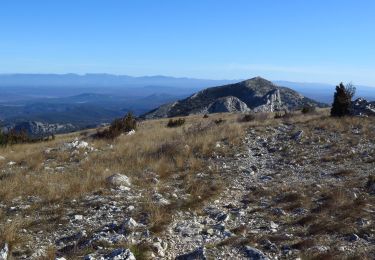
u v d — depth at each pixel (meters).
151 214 10.86
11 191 13.74
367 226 9.99
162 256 8.54
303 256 8.45
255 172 17.00
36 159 21.33
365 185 13.60
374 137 22.73
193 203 12.18
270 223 10.56
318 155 19.48
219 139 24.20
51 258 8.16
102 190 13.66
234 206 12.18
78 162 20.52
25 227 10.30
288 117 35.12
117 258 7.99
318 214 10.99
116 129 30.62
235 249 8.91
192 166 17.77
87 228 10.21
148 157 19.66
